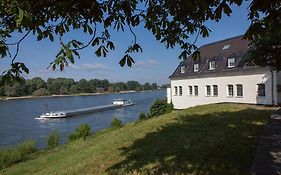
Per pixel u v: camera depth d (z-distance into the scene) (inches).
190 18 192.5
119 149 504.1
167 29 205.5
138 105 3376.0
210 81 1469.0
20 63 140.0
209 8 162.4
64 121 2021.4
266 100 1160.2
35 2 136.2
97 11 165.0
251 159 308.8
